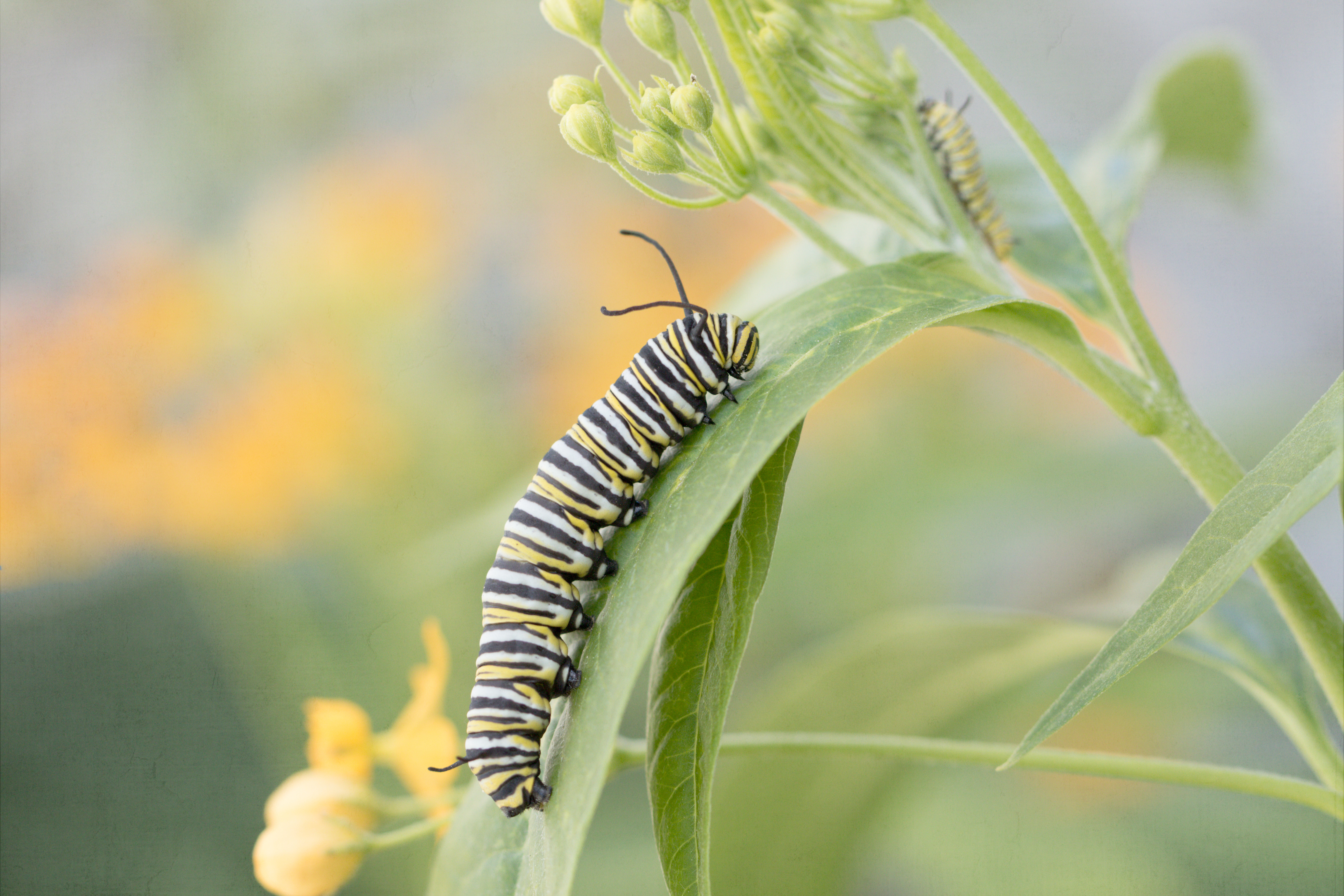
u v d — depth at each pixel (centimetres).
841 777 32
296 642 36
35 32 39
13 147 39
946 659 32
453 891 27
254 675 35
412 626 37
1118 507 41
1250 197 35
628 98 27
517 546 26
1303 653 28
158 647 35
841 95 28
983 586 41
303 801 29
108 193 39
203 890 33
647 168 26
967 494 41
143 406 37
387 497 38
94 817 33
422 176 41
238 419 38
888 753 27
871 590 41
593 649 25
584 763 25
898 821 34
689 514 25
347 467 38
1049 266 29
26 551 35
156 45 40
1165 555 33
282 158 41
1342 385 25
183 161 40
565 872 24
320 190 41
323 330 39
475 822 27
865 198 27
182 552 36
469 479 39
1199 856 33
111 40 40
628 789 36
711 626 26
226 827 34
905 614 38
